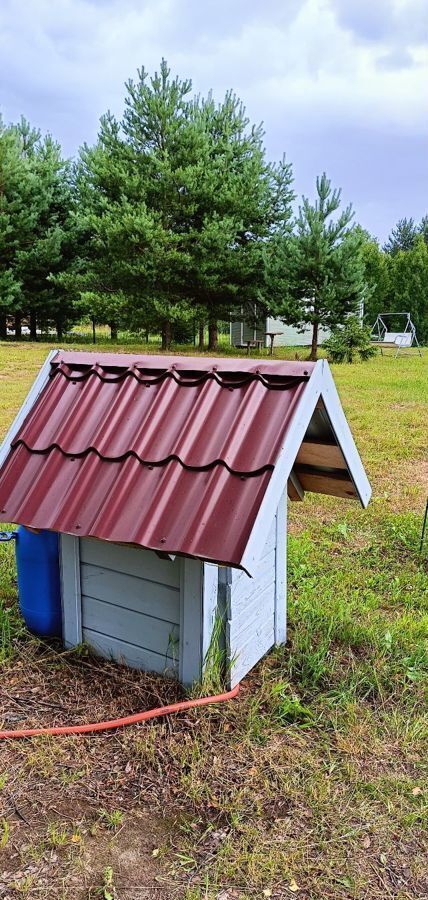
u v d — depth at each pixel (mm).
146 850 1483
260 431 1683
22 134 17750
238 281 14320
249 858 1458
